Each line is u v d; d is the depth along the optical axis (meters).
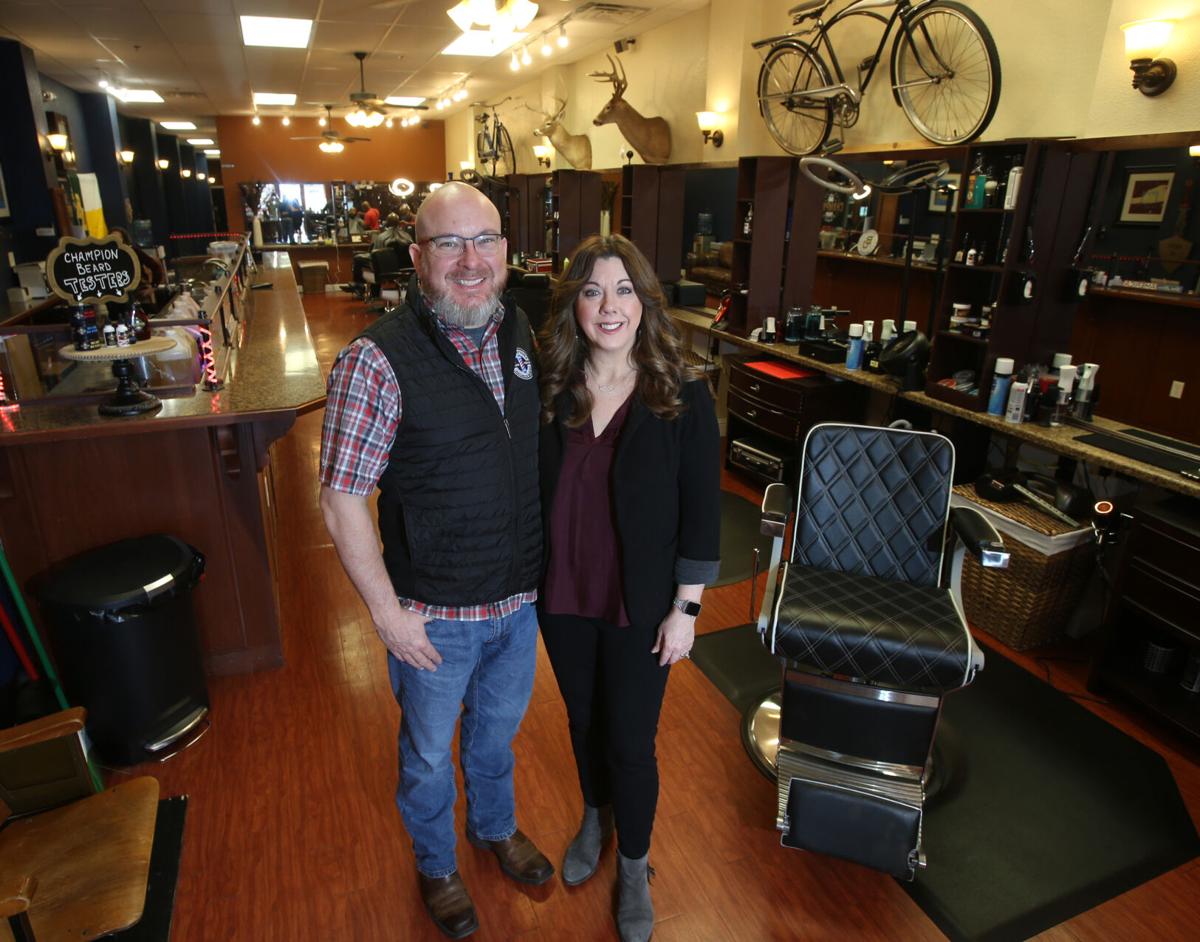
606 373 1.43
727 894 1.81
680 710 2.47
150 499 2.37
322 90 10.41
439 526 1.39
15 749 1.57
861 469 2.24
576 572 1.51
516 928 1.71
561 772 2.20
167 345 2.35
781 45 4.38
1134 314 3.51
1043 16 3.15
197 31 6.59
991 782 2.19
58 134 7.84
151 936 1.68
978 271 3.32
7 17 5.92
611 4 5.78
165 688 2.19
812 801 1.84
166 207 17.16
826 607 1.94
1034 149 2.85
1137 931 1.74
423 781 1.59
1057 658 2.81
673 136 6.40
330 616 2.99
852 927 1.74
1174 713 2.37
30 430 2.08
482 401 1.37
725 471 4.71
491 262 1.32
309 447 5.02
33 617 2.33
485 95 10.95
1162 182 3.24
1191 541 2.26
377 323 1.35
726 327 4.86
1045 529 2.69
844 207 4.68
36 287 5.59
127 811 1.63
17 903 1.09
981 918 1.76
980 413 3.13
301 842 1.93
